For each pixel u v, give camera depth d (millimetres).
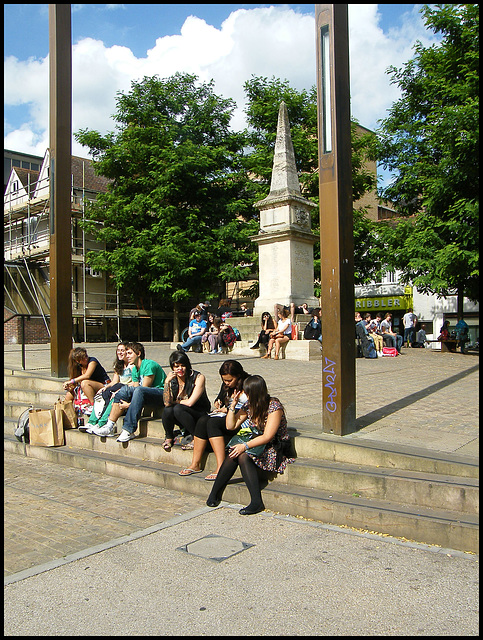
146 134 28844
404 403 8000
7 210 32625
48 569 4207
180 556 4375
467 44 19047
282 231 17016
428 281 19234
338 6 6148
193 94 31109
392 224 30922
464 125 17750
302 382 10133
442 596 3592
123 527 5094
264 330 15359
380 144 23484
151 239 28812
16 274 30984
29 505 5812
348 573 3965
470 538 4246
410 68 22266
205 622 3365
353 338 6156
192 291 29219
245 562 4223
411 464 5168
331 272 6055
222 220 30109
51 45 10180
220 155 29953
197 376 6652
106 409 7590
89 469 7223
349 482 5172
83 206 29953
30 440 8133
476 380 10648
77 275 31906
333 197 6039
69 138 10250
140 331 35625
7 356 14055
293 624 3303
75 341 31500
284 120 18266
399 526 4582
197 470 6301
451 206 18906
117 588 3867
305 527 4914
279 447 5691
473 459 5051
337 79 6082
